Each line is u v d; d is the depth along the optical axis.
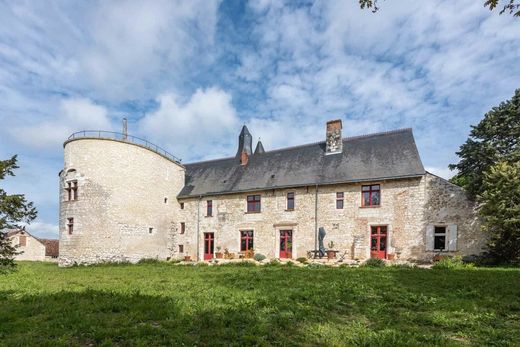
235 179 23.31
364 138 20.91
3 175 12.99
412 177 16.83
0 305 6.04
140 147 22.20
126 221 20.95
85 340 4.16
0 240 13.30
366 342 3.95
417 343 3.93
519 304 5.91
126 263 19.56
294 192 19.97
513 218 12.65
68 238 20.03
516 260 13.66
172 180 24.58
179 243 24.16
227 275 11.05
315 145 22.80
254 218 21.05
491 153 17.53
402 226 16.86
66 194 20.83
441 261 13.73
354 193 18.23
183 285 8.52
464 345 3.96
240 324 4.71
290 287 8.03
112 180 20.59
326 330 4.44
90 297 6.75
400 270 12.16
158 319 5.01
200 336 4.16
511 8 4.38
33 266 19.42
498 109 17.98
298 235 19.38
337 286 8.08
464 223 15.59
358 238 17.78
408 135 19.34
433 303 6.06
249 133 27.33
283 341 4.02
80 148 20.52
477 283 8.33
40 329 4.51
